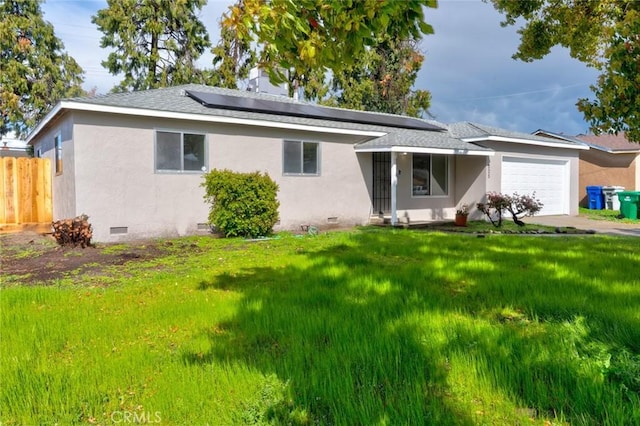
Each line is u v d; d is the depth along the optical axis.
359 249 8.38
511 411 2.40
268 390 2.64
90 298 4.95
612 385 2.59
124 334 3.69
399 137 13.11
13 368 2.97
